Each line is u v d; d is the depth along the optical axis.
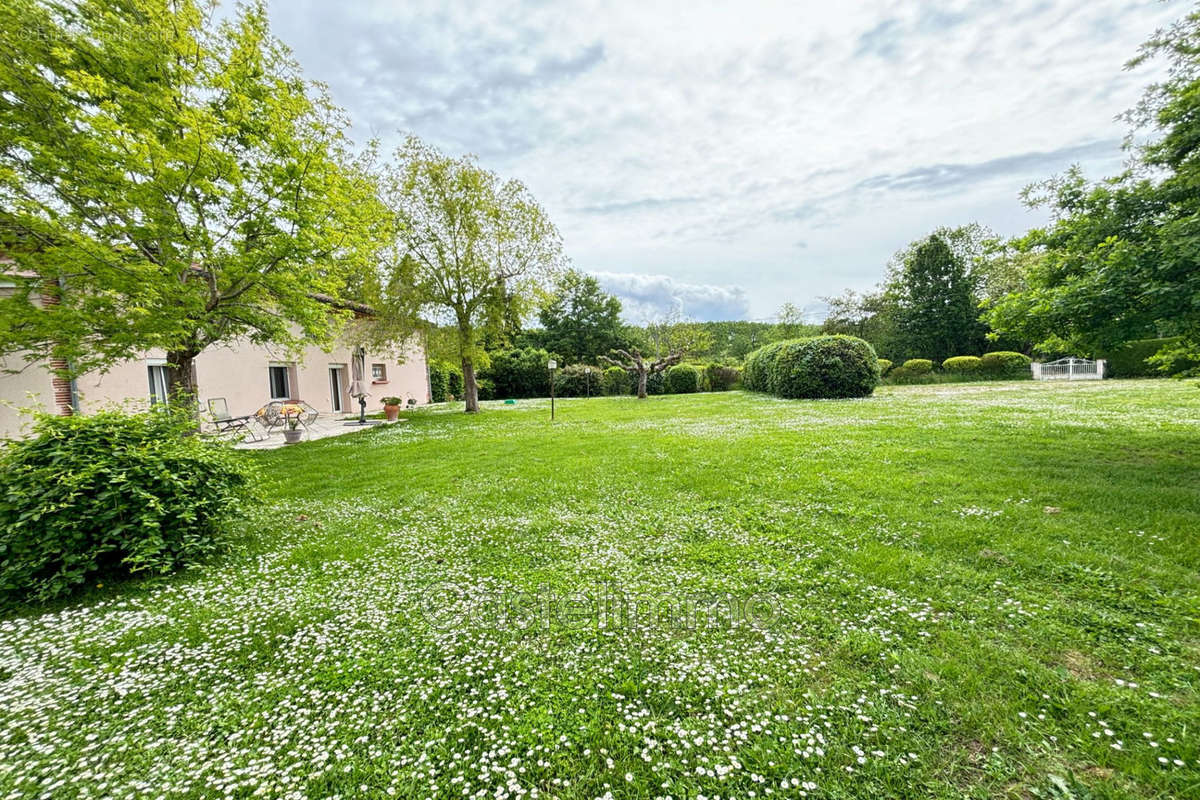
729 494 5.64
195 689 2.50
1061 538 3.84
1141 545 3.62
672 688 2.37
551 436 11.03
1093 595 3.02
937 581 3.32
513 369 29.92
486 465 8.01
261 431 13.56
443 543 4.52
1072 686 2.23
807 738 2.00
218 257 8.30
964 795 1.72
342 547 4.50
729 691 2.31
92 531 3.78
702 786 1.81
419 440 11.24
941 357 30.38
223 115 8.44
